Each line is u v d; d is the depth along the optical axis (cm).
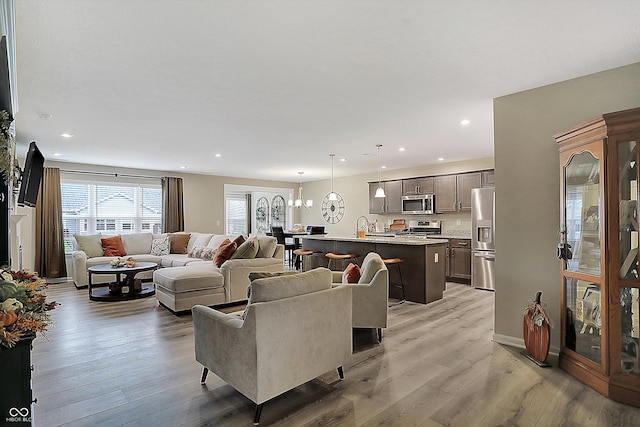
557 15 193
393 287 529
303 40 220
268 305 210
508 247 325
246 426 200
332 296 251
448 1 180
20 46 225
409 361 291
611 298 235
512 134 320
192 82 287
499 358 296
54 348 319
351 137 483
